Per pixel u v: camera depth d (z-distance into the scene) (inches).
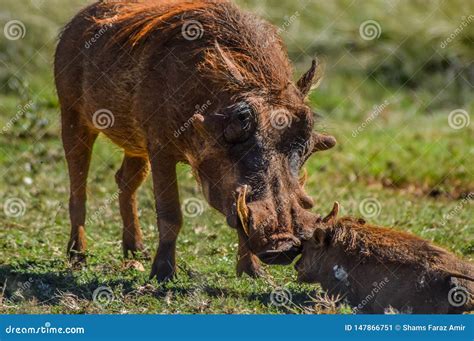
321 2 2787.9
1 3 2593.5
